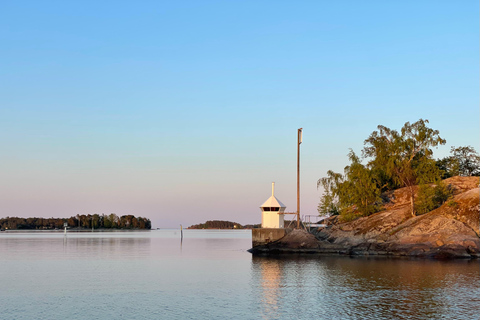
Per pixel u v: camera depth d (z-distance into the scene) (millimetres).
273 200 95000
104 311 36594
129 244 144625
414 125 108875
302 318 33938
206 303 39312
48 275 58156
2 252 102125
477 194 86438
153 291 45344
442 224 81688
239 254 93875
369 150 117625
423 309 36156
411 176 106500
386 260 71812
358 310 36094
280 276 55125
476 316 33969
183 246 132625
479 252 73188
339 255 83188
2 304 39500
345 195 103500
